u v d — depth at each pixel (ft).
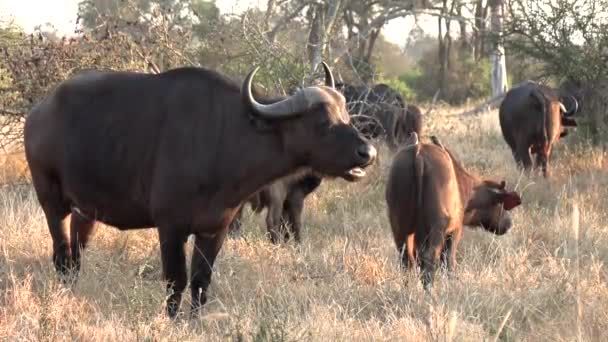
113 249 64.75
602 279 60.59
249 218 79.36
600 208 84.94
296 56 98.27
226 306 53.31
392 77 309.22
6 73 85.81
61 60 83.30
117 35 85.61
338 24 133.08
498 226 66.13
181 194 50.49
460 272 60.23
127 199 53.06
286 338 42.91
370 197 87.61
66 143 54.44
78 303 51.90
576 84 134.31
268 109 48.16
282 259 64.75
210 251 52.80
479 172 104.83
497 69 238.07
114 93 53.72
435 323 45.06
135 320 46.96
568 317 47.98
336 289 55.67
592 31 132.77
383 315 52.19
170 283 51.21
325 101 47.93
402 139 127.03
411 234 60.23
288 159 49.24
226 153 50.06
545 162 110.93
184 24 103.86
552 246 70.03
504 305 51.06
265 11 124.67
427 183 58.39
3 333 45.52
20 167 88.02
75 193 55.01
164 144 50.93
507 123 115.75
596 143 130.93
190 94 51.44
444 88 332.80
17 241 63.21
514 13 137.69
